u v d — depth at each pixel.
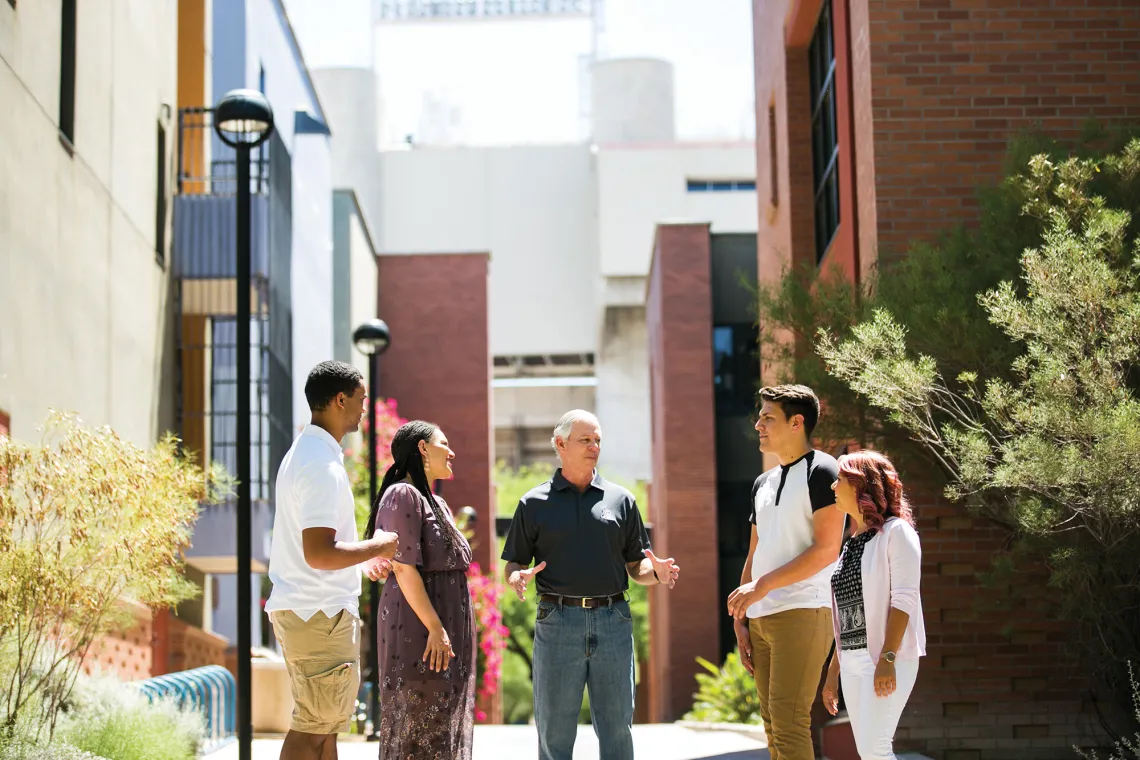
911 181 10.24
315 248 21.31
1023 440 7.20
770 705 6.27
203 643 16.36
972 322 8.23
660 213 47.34
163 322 14.88
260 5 19.06
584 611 6.63
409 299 29.91
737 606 6.16
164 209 15.08
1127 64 10.35
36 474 7.85
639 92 52.12
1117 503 7.12
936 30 10.38
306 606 5.45
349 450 22.80
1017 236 8.56
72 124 11.73
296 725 5.50
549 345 48.88
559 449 6.80
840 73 11.63
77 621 8.33
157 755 8.59
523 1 57.47
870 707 5.75
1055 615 9.45
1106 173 8.41
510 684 36.09
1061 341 7.29
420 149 49.88
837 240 12.09
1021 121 10.32
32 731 7.71
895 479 5.95
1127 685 8.45
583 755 10.11
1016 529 8.46
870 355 7.94
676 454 24.19
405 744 5.70
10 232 9.98
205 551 14.80
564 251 49.28
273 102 19.97
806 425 6.39
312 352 20.83
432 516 5.89
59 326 11.19
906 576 5.75
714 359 24.91
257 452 15.84
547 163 49.69
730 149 47.84
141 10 14.25
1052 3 10.39
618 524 6.72
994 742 9.52
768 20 16.38
